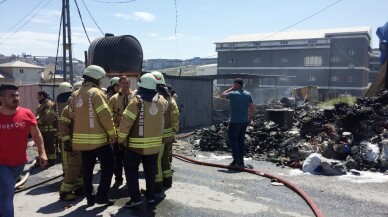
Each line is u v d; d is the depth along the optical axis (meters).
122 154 6.37
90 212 5.20
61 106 6.77
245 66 68.75
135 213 5.17
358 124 8.85
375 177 6.98
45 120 8.10
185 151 10.10
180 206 5.48
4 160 4.13
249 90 39.19
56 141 8.69
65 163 6.01
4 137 4.10
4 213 4.09
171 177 6.55
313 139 9.20
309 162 7.56
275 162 8.40
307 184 6.55
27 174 7.27
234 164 8.05
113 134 5.17
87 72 5.25
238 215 5.13
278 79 65.25
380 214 5.14
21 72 61.72
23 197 5.93
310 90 33.56
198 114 17.08
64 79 18.56
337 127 9.20
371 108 9.23
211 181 6.90
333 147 8.21
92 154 5.29
